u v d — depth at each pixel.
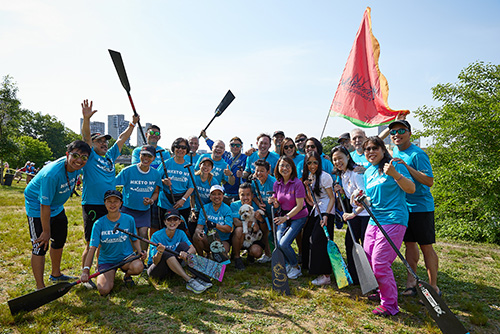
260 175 5.48
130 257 4.23
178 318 3.47
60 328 3.22
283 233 5.07
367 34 6.43
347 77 6.61
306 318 3.58
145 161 4.97
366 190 4.05
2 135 23.78
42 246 3.88
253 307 3.83
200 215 5.26
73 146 3.80
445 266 5.83
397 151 4.45
